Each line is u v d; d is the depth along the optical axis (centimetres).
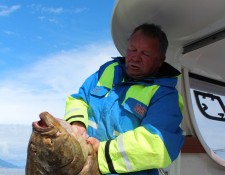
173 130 103
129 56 113
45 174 88
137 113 104
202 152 165
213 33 143
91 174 95
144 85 109
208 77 175
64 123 93
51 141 86
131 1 119
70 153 88
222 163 170
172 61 154
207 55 159
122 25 130
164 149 97
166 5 124
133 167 97
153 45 112
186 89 164
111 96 109
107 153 97
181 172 161
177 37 145
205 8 127
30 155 88
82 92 117
